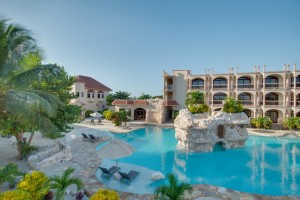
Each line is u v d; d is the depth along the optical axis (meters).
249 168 16.64
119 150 11.49
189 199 9.19
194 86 45.72
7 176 8.81
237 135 22.59
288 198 9.52
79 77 54.53
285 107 37.41
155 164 17.20
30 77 11.99
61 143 16.30
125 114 35.44
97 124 37.06
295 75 36.94
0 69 11.21
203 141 20.73
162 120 41.62
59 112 16.84
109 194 6.68
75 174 11.94
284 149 22.59
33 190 7.66
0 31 10.96
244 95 42.81
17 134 14.55
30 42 12.08
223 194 9.76
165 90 47.25
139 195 9.54
